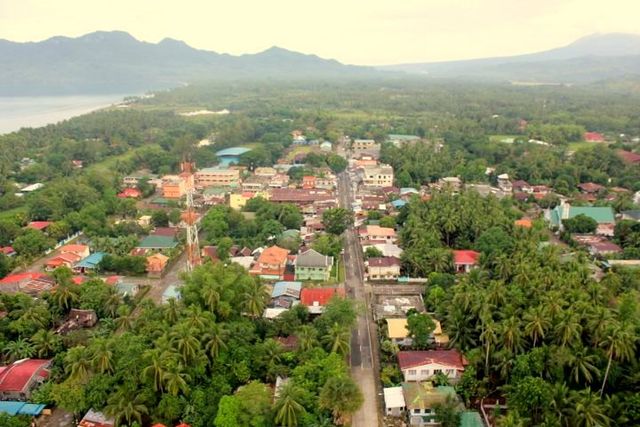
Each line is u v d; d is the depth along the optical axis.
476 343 101.06
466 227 161.25
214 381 90.25
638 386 86.38
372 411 90.50
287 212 184.12
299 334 100.81
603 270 146.38
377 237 167.00
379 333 113.88
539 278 114.25
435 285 125.69
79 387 85.94
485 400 91.94
